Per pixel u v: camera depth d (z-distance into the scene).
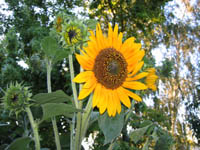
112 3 5.05
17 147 0.63
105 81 0.62
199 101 5.42
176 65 6.09
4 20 3.82
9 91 0.60
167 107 5.60
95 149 1.69
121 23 5.02
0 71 1.80
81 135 0.63
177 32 6.39
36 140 0.61
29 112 0.62
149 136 0.80
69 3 4.44
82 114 0.65
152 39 6.05
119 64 0.64
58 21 0.67
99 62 0.62
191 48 6.39
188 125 5.35
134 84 0.65
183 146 5.22
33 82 2.61
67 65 2.74
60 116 1.11
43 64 0.92
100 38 0.64
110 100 0.62
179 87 5.83
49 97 0.63
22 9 3.87
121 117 0.64
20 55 1.63
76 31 0.63
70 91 2.71
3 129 0.96
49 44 0.68
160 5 5.02
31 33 2.88
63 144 0.89
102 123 0.62
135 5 4.74
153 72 0.72
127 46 0.66
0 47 1.17
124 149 1.73
